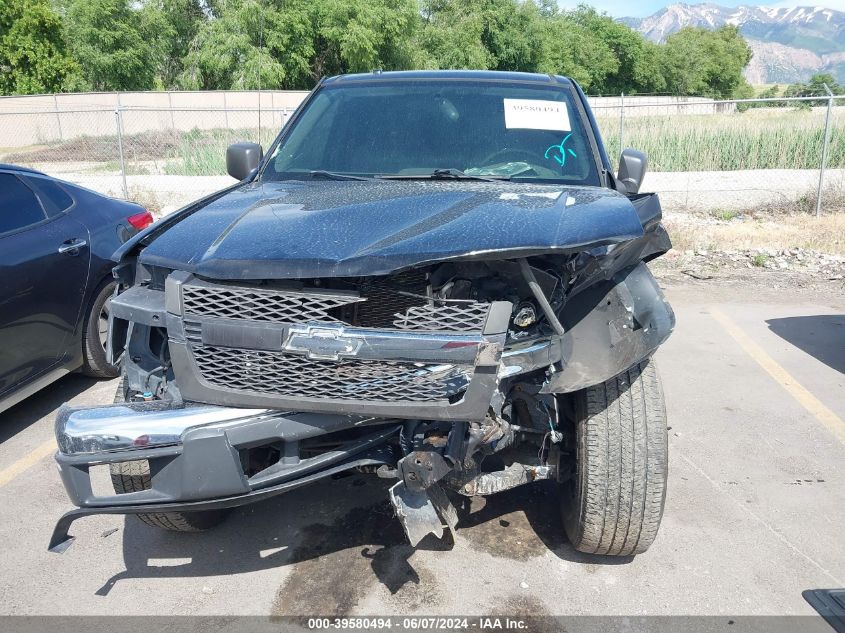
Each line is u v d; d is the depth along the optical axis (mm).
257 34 41625
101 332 5160
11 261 4301
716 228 10734
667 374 5352
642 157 3549
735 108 17234
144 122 32625
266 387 2400
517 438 2939
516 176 3422
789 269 8625
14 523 3545
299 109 4105
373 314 2428
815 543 3250
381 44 43125
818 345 5965
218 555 3234
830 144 14812
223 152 18219
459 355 2295
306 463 2523
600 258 2463
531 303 2559
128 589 3008
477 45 49125
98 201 5383
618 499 2801
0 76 37750
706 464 3984
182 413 2400
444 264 2467
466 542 3271
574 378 2578
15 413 4871
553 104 3816
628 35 69250
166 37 44844
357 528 3410
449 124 3693
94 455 2400
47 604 2914
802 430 4398
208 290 2389
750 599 2877
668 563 3115
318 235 2500
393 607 2852
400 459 2588
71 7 39500
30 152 24953
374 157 3590
